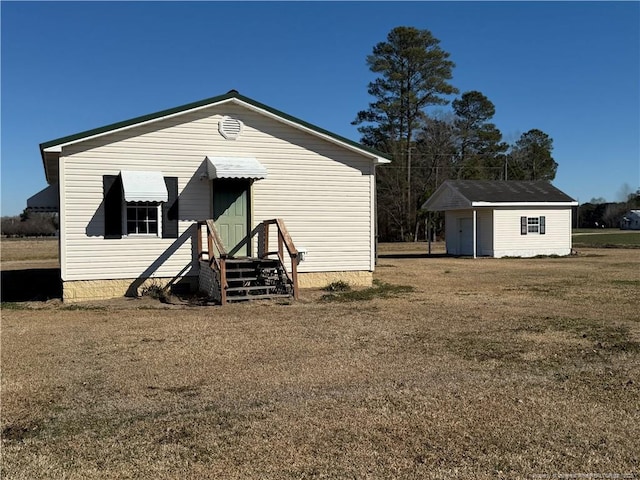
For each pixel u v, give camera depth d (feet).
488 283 53.67
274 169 47.73
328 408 17.57
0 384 20.54
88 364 23.34
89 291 43.06
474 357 23.88
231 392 19.34
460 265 78.18
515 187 105.60
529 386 19.69
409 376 21.09
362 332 29.37
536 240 99.66
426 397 18.54
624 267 71.82
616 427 15.88
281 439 15.23
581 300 40.98
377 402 18.07
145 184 42.24
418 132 180.55
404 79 173.17
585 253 105.29
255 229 47.19
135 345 26.81
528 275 61.72
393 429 15.85
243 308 38.01
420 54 168.66
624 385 19.70
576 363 22.77
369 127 181.37
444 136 182.19
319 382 20.39
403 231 181.88
